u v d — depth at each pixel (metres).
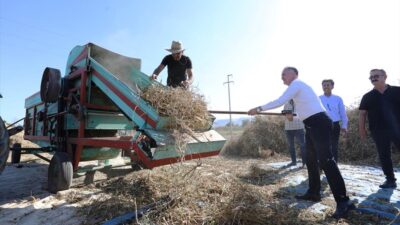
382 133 4.02
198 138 3.24
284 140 9.61
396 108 3.87
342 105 5.03
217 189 3.22
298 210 2.91
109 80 3.81
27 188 4.12
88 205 3.12
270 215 2.62
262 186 4.08
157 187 3.54
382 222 2.60
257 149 9.34
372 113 4.11
